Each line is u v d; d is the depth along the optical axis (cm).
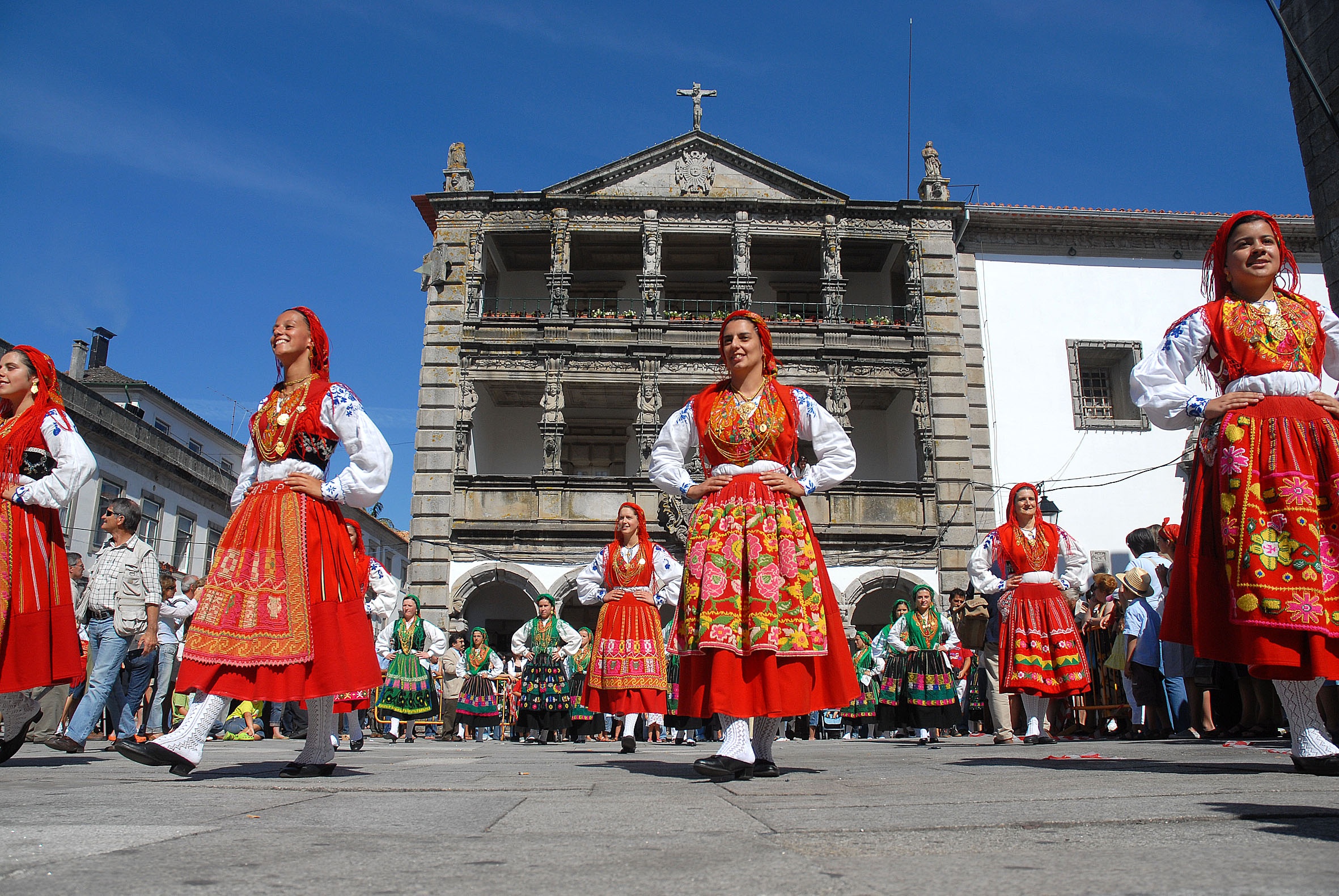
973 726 1346
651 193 2419
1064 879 170
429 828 239
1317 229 918
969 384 2350
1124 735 1065
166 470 2822
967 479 2269
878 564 2216
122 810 271
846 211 2411
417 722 1452
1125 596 1008
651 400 2283
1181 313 2411
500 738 1678
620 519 854
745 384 451
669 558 848
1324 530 372
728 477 436
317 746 429
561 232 2383
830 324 2350
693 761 610
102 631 734
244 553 411
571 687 1232
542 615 1282
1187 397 406
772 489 428
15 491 519
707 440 446
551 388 2289
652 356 2308
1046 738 819
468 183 2447
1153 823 236
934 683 1074
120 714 1085
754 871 181
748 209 2403
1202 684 818
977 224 2439
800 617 406
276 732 1300
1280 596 365
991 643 926
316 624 409
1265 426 384
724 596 409
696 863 190
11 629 509
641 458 2252
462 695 1541
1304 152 932
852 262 2594
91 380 3178
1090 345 2375
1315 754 372
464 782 384
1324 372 422
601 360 2309
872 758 607
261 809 276
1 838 216
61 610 530
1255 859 186
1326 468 375
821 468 448
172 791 334
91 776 418
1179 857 189
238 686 396
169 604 1119
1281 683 383
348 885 168
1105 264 2438
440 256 2355
